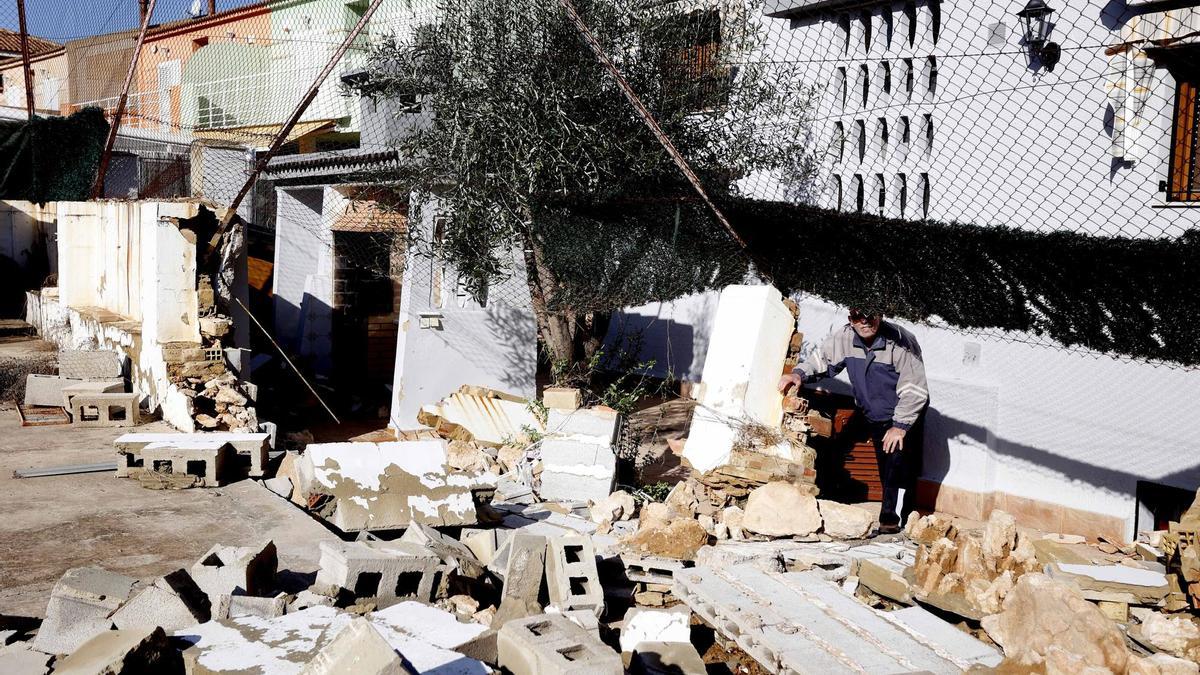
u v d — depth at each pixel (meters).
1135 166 8.02
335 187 12.80
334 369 14.17
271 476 7.76
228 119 16.81
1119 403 8.38
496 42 9.27
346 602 4.88
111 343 10.95
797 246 7.75
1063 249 6.74
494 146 9.32
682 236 8.68
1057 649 4.16
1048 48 8.52
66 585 4.43
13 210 20.12
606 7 9.48
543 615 4.26
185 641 3.91
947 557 5.43
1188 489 7.87
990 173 9.23
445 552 5.50
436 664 3.71
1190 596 4.98
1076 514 8.68
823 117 10.89
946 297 7.21
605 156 9.30
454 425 9.95
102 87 17.52
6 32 21.06
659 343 14.59
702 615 5.36
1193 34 7.21
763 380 7.65
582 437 8.00
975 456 9.45
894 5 10.21
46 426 9.20
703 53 10.25
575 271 9.62
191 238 9.43
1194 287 6.34
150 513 6.63
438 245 9.84
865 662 4.42
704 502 7.22
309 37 16.06
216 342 9.37
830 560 5.96
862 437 9.62
